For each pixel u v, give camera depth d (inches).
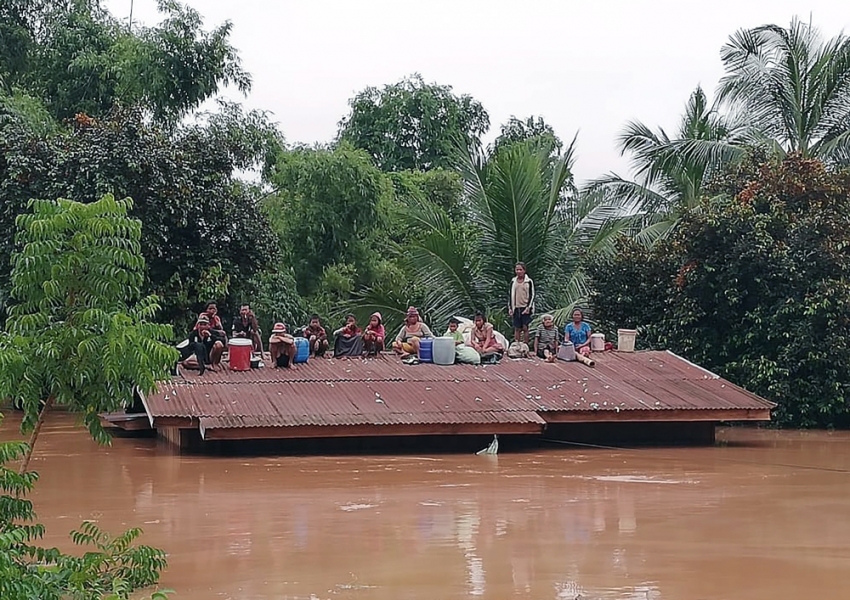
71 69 1093.1
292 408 632.4
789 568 343.0
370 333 794.8
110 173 829.8
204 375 698.2
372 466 585.6
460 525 412.2
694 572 336.5
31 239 310.3
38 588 249.0
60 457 614.5
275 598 301.6
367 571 334.6
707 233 845.8
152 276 865.5
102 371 292.8
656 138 1069.8
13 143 848.9
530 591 310.5
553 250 1050.1
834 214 835.4
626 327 938.7
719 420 690.8
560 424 706.8
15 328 297.6
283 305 1090.1
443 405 654.5
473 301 1045.8
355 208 1163.3
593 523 417.1
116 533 393.7
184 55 1058.7
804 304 815.1
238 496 481.4
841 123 974.4
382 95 1678.2
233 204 904.9
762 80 983.0
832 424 831.1
